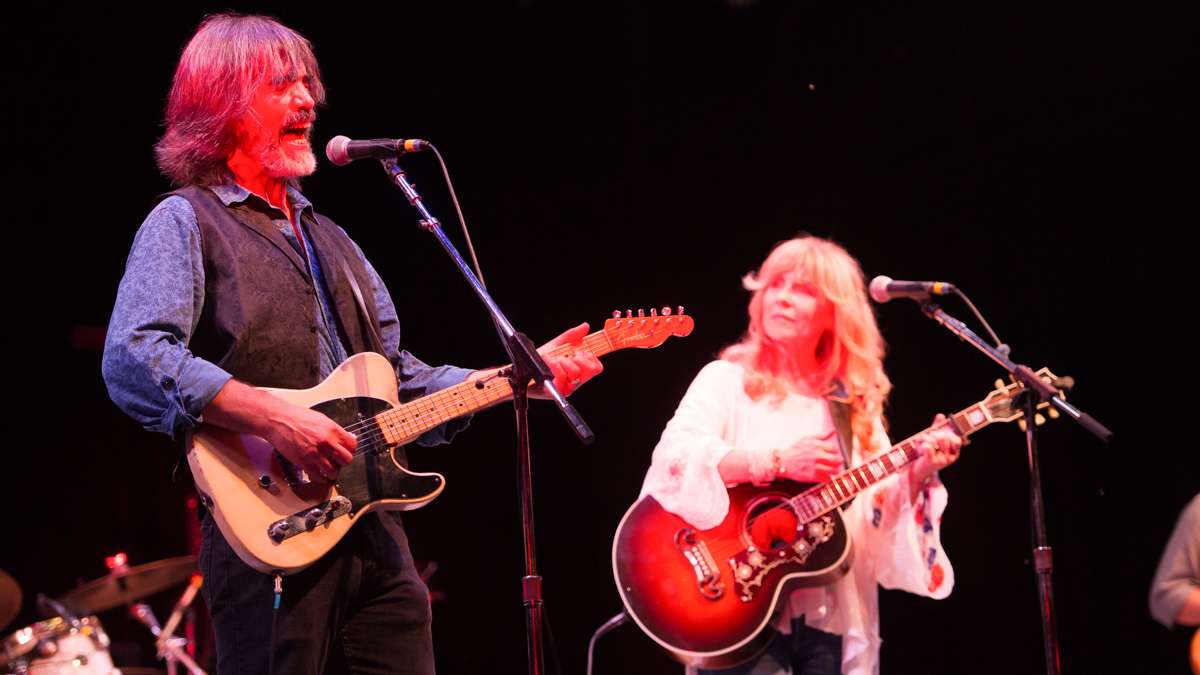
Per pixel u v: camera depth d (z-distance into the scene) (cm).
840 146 664
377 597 271
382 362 279
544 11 645
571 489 689
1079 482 646
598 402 689
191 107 284
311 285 277
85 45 586
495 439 698
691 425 345
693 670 338
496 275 671
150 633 696
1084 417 326
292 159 288
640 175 677
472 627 683
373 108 647
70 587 675
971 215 661
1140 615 626
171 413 246
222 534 255
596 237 678
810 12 640
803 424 348
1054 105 637
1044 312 650
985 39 627
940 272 661
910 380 659
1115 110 632
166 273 257
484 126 662
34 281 641
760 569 331
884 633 658
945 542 659
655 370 681
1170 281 634
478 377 288
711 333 669
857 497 346
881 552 344
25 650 551
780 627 330
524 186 675
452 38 642
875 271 664
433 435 296
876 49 642
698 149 674
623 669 678
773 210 671
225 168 286
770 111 664
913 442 340
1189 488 625
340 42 626
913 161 663
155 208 270
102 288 652
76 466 684
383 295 307
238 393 247
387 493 267
